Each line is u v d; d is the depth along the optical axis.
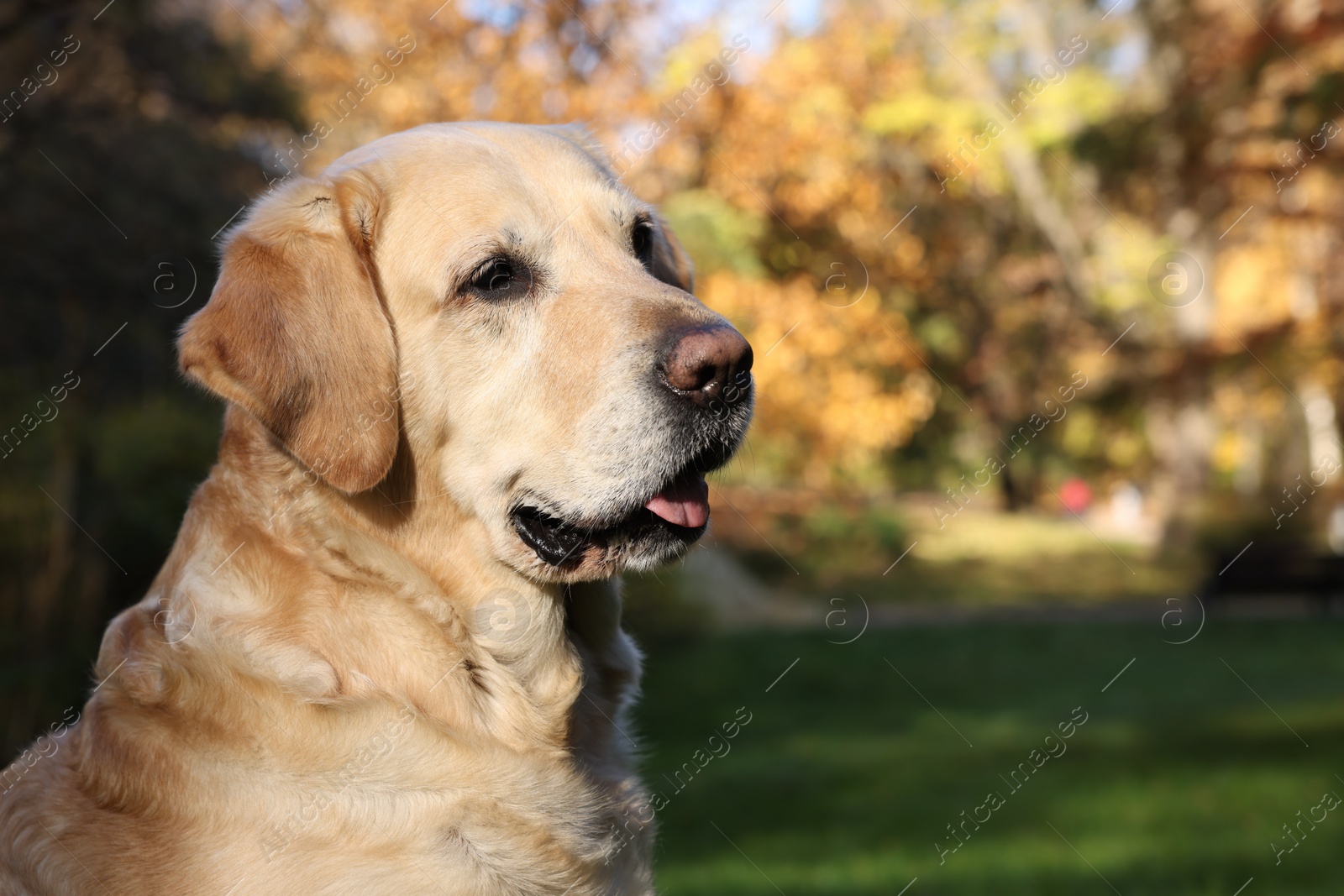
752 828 7.66
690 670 13.98
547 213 3.25
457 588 3.04
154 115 9.05
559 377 3.05
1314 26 8.62
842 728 11.24
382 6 11.02
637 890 3.10
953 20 21.02
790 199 15.16
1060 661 14.90
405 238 3.14
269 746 2.66
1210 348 10.16
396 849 2.62
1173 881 6.03
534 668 3.06
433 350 3.10
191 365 2.96
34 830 2.69
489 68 11.20
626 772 3.26
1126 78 21.17
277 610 2.83
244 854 2.58
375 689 2.79
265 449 3.00
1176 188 11.11
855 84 16.83
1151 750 9.58
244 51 9.73
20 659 8.39
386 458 2.92
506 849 2.73
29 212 8.21
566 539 3.07
